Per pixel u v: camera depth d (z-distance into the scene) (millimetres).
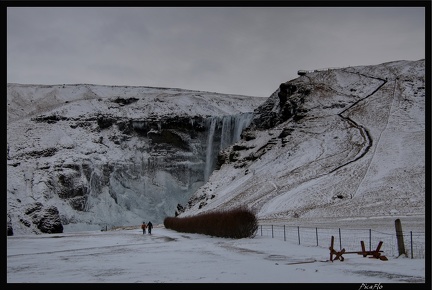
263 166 96000
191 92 188125
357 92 114750
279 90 131500
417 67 120562
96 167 118000
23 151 115750
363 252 21812
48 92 192750
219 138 134875
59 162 112000
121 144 128000
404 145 83062
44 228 87688
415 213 53125
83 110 136625
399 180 68938
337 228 40062
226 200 83938
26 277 18891
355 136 92375
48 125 128500
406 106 101438
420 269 18188
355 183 71312
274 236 37750
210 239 40750
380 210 57688
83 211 108125
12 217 87938
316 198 68812
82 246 38156
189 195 126500
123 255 27797
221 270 18906
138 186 122562
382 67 125812
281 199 72000
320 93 115125
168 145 130625
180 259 24078
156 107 144500
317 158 88500
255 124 125375
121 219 112938
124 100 146750
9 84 193875
